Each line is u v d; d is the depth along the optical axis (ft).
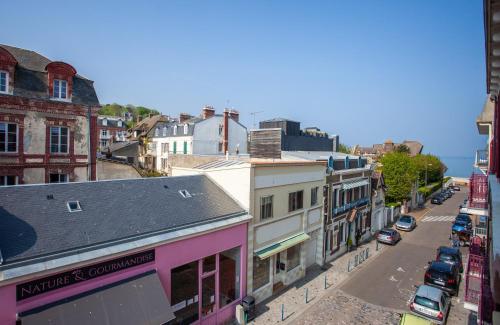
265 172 54.75
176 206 46.09
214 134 147.13
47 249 31.24
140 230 38.60
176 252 40.91
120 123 276.21
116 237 36.01
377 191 106.42
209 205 49.62
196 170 63.05
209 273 45.55
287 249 61.62
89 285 33.04
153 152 174.40
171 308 38.27
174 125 158.51
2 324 27.84
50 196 38.40
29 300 29.22
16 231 31.81
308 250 69.77
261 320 48.83
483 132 59.98
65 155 76.43
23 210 34.81
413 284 63.31
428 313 47.06
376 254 81.82
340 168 83.05
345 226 84.28
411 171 128.26
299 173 63.52
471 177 38.81
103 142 265.75
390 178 126.21
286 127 106.73
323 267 71.41
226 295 49.26
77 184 42.34
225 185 55.77
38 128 72.33
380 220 111.34
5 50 66.44
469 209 38.27
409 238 98.53
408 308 53.62
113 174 86.43
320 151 111.14
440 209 151.12
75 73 77.46
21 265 28.96
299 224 64.75
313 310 52.26
